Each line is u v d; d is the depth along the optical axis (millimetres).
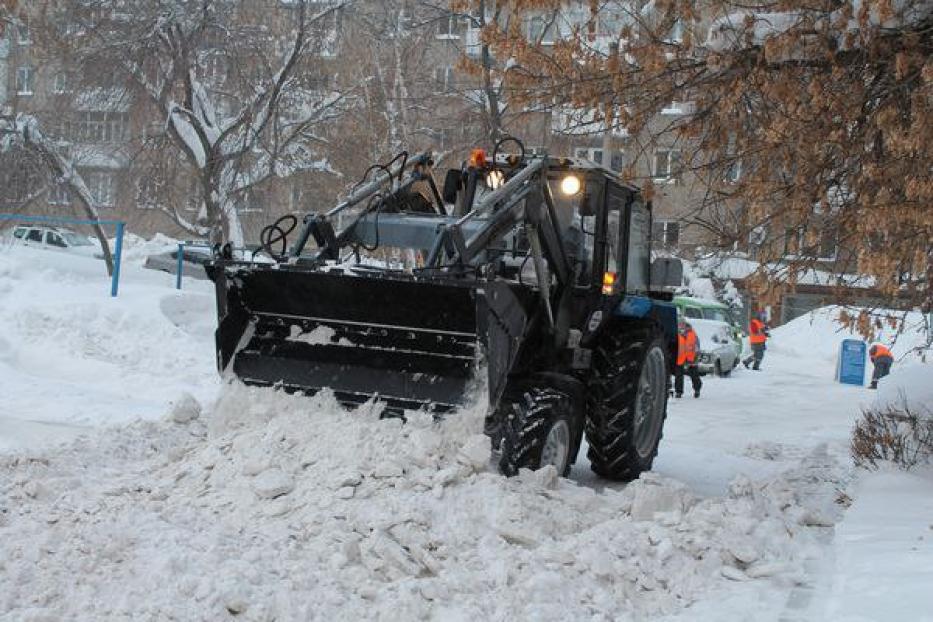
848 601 5184
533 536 6184
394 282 7473
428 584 5352
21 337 15883
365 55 26594
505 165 8984
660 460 11469
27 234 32344
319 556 5730
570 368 8992
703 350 28141
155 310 17281
